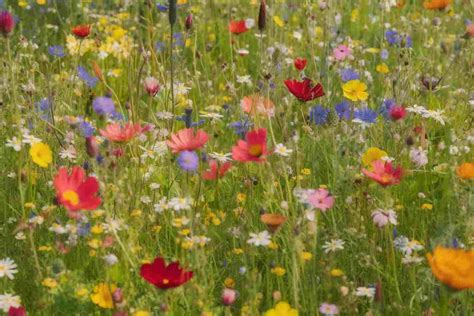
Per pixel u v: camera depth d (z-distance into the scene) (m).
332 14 6.45
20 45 5.72
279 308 2.78
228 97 5.68
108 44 6.27
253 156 3.20
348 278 3.48
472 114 4.97
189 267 3.29
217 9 7.56
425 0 7.31
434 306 3.27
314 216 3.40
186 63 6.36
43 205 4.01
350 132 4.29
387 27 6.79
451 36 6.67
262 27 4.94
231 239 3.80
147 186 4.05
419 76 5.57
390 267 3.48
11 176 4.12
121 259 3.35
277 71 5.30
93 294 3.12
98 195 3.79
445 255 2.67
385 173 3.23
